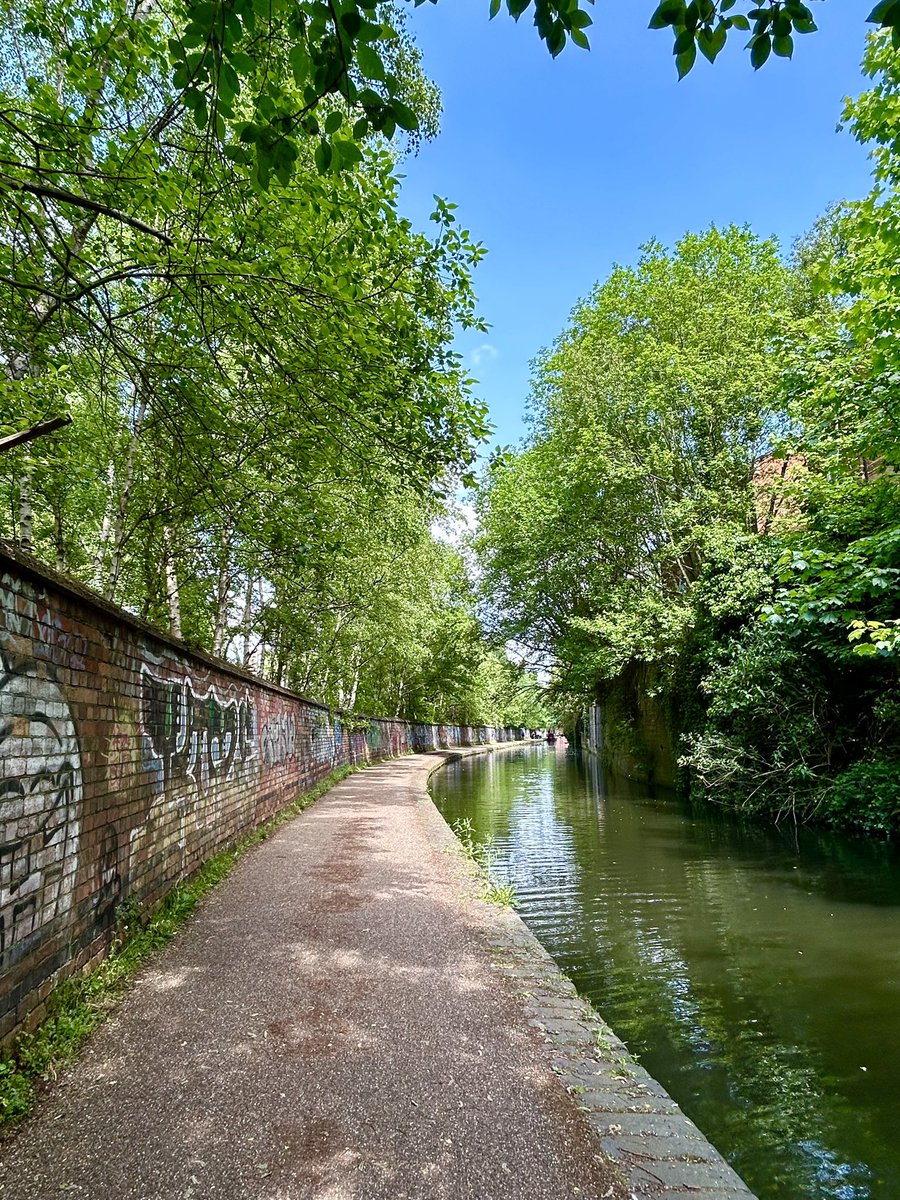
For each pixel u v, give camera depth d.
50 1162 2.27
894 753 10.55
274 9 2.46
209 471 6.89
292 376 5.45
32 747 3.12
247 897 5.93
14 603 2.98
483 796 18.73
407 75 8.24
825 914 6.67
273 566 9.95
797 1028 4.39
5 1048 2.78
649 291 18.33
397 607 19.92
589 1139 2.48
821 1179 3.03
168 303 5.81
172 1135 2.44
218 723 7.29
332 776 17.95
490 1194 2.16
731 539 13.89
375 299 5.46
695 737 14.23
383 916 5.36
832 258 8.72
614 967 5.50
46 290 4.69
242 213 4.95
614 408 17.61
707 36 2.32
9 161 4.00
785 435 13.80
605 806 15.65
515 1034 3.35
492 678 51.41
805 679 11.58
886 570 7.69
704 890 7.74
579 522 19.73
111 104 4.93
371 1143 2.41
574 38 2.27
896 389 8.39
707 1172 2.30
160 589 10.66
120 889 4.31
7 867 2.85
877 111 7.44
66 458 7.55
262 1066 2.96
